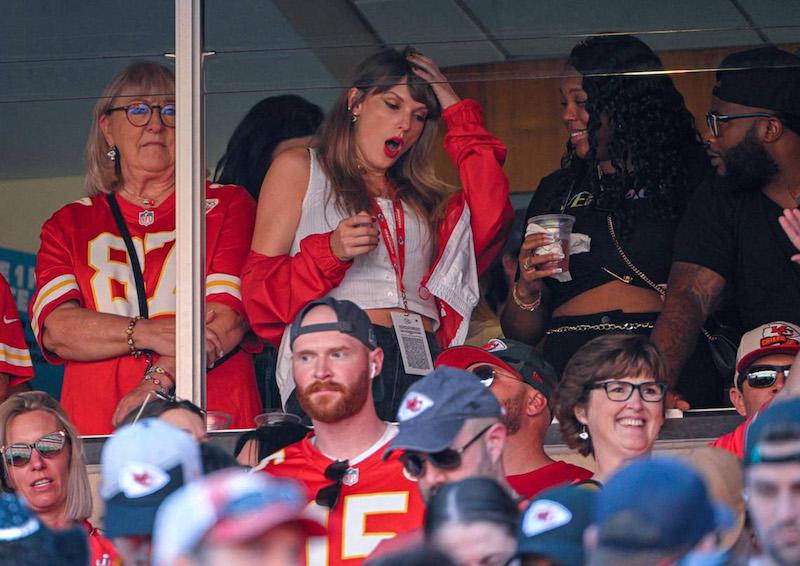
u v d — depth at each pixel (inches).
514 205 851.4
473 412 559.8
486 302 844.0
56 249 858.8
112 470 482.0
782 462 407.8
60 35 844.6
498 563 437.4
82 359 836.0
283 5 811.4
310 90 827.4
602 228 843.4
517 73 836.6
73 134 859.4
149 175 859.4
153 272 850.8
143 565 480.4
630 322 832.3
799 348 794.2
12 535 428.5
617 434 636.7
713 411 800.9
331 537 624.7
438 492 448.5
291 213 823.7
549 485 677.9
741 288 829.2
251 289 810.2
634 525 359.3
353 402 642.2
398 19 818.8
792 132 834.8
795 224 770.8
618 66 836.0
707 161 845.8
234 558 334.6
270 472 648.4
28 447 705.6
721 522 381.7
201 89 802.8
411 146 840.3
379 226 826.8
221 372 794.2
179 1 800.9
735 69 831.7
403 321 818.8
